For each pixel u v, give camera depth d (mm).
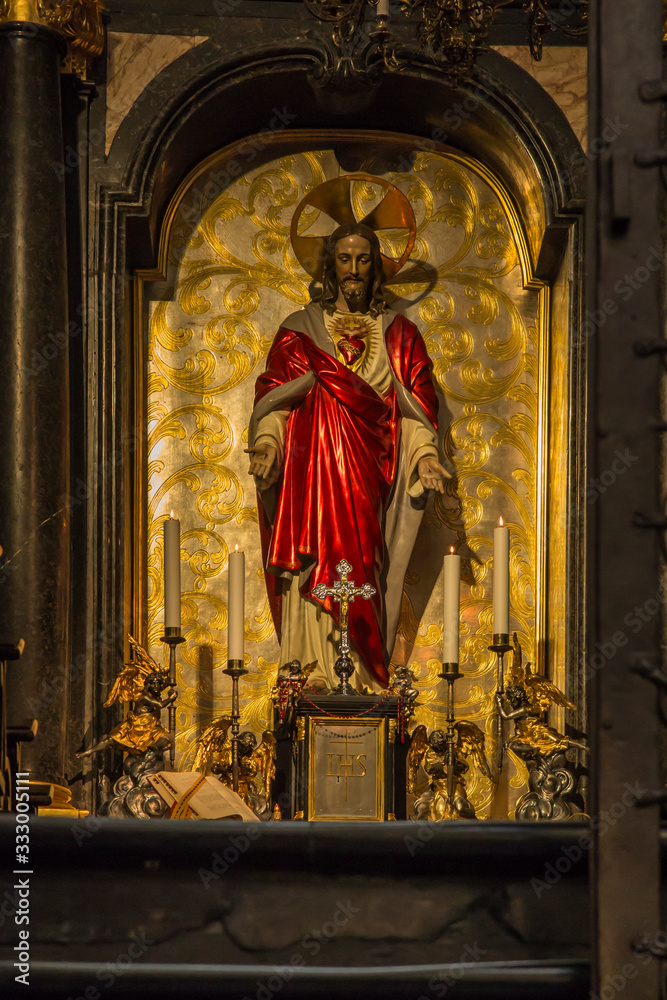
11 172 8664
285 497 8953
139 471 9625
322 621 8773
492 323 10180
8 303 8516
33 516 8281
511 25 9828
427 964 5031
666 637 7188
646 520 4773
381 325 9625
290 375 9320
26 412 8391
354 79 9648
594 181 4930
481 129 9969
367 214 10164
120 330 9195
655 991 4609
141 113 9484
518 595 9789
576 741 8805
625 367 4852
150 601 9633
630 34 4965
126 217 9352
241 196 10227
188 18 9680
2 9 8883
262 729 9438
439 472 8961
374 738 8125
